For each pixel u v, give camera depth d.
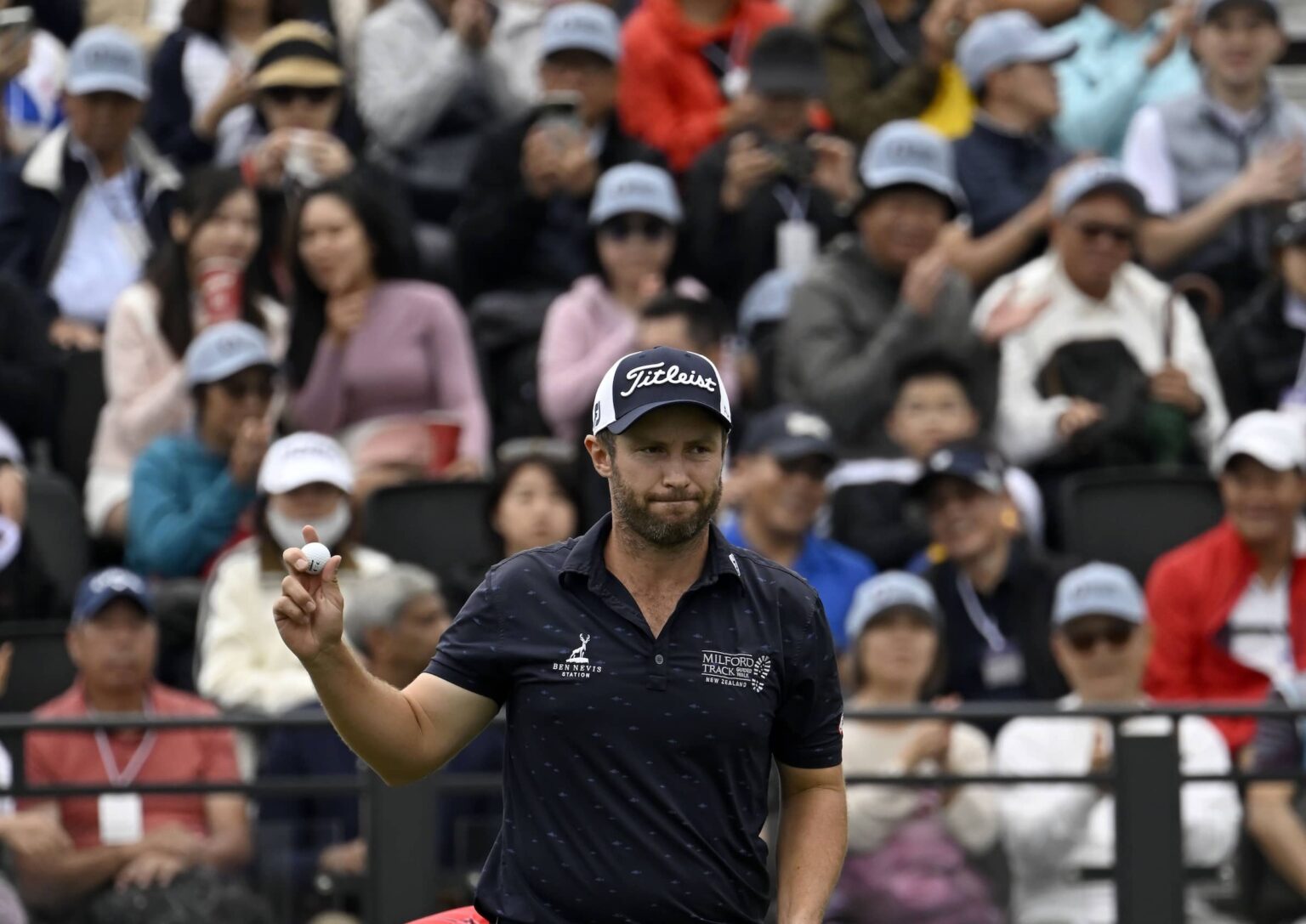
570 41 34.94
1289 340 33.00
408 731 14.23
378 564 27.89
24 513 29.30
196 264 31.62
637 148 35.66
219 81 37.38
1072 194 32.19
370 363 31.00
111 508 30.64
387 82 36.88
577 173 33.97
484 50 37.06
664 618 14.46
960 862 23.48
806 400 31.03
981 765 23.66
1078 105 38.53
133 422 30.91
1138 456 31.61
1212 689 28.12
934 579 27.56
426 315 31.36
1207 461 32.53
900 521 29.55
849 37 38.53
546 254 34.19
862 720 23.70
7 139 36.75
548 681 14.37
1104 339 31.89
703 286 34.69
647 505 14.06
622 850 14.27
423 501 29.56
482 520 29.47
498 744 24.16
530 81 37.47
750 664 14.46
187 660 28.11
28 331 31.80
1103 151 38.53
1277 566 28.27
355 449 30.84
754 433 28.33
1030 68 35.59
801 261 34.19
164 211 34.81
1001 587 27.48
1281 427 28.23
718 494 14.24
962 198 35.56
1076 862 23.62
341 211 30.92
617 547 14.56
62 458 31.92
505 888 14.57
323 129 35.16
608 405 14.20
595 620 14.44
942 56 37.88
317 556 13.64
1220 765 23.97
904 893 23.34
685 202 34.84
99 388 32.00
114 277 34.22
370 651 24.64
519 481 28.44
